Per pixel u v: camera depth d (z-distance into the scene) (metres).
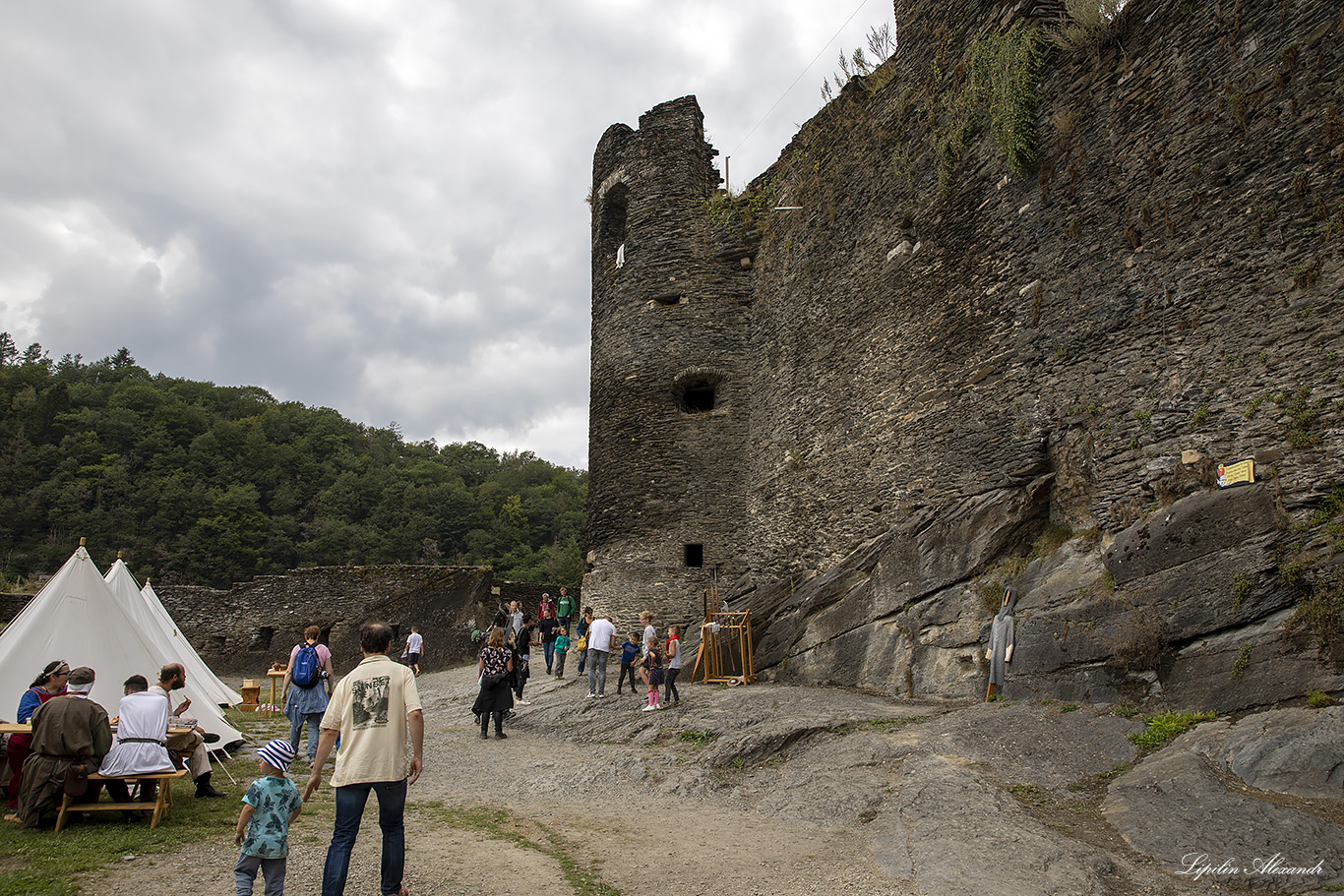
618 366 18.30
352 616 22.52
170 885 4.50
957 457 10.81
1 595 22.41
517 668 12.40
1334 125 6.91
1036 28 10.23
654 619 16.25
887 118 13.24
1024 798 5.89
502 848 5.44
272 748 4.28
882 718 8.44
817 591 12.48
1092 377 8.99
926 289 11.89
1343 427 6.61
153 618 10.95
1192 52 8.25
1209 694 6.71
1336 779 5.09
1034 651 8.40
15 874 4.49
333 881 3.90
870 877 4.86
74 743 5.62
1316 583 6.39
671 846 5.56
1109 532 8.48
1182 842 4.83
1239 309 7.57
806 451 14.57
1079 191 9.42
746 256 17.78
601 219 20.12
